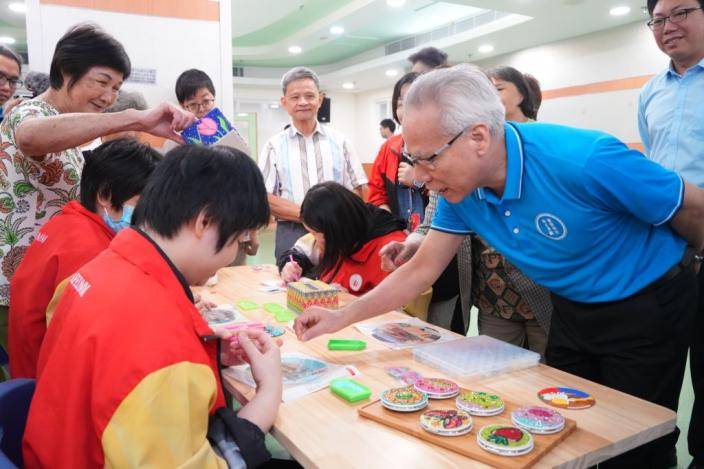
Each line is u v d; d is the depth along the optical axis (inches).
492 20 303.0
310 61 492.4
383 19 327.9
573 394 41.7
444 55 105.3
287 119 532.7
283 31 401.7
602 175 44.0
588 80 301.9
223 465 32.9
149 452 29.1
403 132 44.5
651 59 267.6
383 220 80.4
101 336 31.0
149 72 111.9
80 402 31.2
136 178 55.7
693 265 51.1
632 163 44.2
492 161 45.9
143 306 32.2
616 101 287.1
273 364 42.3
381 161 106.6
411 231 97.9
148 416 29.3
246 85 510.9
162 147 105.9
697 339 73.9
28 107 60.1
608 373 51.3
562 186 45.9
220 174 35.9
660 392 49.8
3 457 30.0
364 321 63.0
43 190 64.4
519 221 49.6
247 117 519.2
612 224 47.5
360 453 34.2
